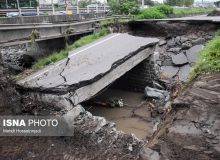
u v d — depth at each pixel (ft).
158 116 38.24
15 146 23.38
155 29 61.36
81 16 68.95
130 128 35.42
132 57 42.93
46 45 50.29
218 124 18.85
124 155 22.71
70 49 48.91
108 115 39.88
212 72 29.32
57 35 49.75
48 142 24.31
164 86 47.39
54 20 59.98
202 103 21.85
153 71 48.91
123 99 46.55
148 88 46.39
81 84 31.30
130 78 51.29
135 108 42.24
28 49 49.29
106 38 53.88
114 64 38.09
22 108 29.35
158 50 54.85
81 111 30.25
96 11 83.35
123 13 82.64
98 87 34.81
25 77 37.58
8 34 38.70
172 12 88.99
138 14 78.89
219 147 16.51
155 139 18.57
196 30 57.31
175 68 49.93
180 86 40.60
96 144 24.36
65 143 24.47
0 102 29.48
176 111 21.79
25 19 51.60
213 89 24.47
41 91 30.27
